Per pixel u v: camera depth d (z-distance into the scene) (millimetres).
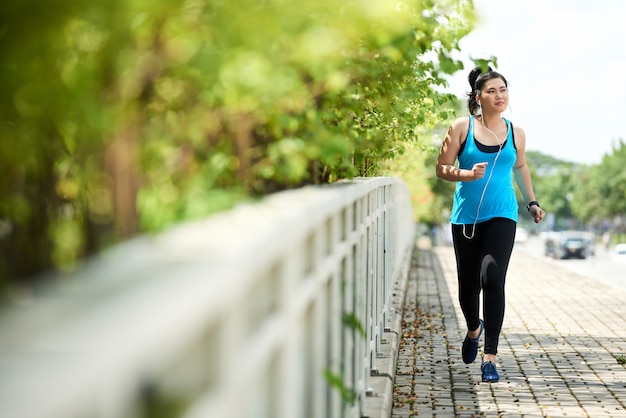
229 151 4797
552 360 10758
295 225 3404
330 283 4879
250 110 4551
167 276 2074
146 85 3754
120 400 1449
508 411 8102
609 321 14484
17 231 3947
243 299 2510
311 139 5418
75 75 3344
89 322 1593
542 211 9633
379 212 9539
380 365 8797
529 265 28516
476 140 9031
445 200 48250
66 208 4297
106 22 3182
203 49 3834
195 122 4191
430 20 5922
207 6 3742
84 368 1362
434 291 19500
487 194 9023
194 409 1985
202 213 4211
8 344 1472
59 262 4086
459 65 6129
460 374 9805
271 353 3113
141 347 1500
